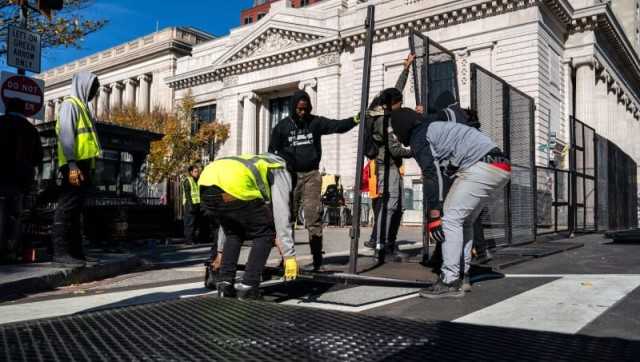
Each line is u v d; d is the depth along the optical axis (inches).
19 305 175.6
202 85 1820.9
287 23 1481.3
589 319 120.3
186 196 471.8
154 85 2054.6
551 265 236.2
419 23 1209.4
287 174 154.0
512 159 322.7
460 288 157.2
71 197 245.9
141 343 94.5
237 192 148.4
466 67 1138.7
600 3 1171.3
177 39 2026.3
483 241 245.3
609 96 1441.9
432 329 105.7
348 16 1365.7
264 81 1582.2
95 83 252.1
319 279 173.9
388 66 1272.1
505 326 113.5
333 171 1322.6
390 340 96.4
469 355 86.2
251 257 153.1
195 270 278.1
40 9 296.4
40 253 311.3
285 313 122.6
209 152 1705.2
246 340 96.7
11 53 275.1
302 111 204.1
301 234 633.6
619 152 708.7
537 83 1042.1
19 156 247.4
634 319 120.1
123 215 389.7
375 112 237.9
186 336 99.7
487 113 281.4
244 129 1640.0
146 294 193.5
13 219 254.2
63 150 237.8
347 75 1368.1
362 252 329.1
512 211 323.0
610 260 254.2
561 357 85.2
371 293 167.5
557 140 1107.3
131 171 482.6
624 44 1408.7
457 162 154.6
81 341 96.0
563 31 1204.5
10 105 256.4
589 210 559.2
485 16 1118.4
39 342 95.0
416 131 162.2
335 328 105.8
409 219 1104.2
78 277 237.9
